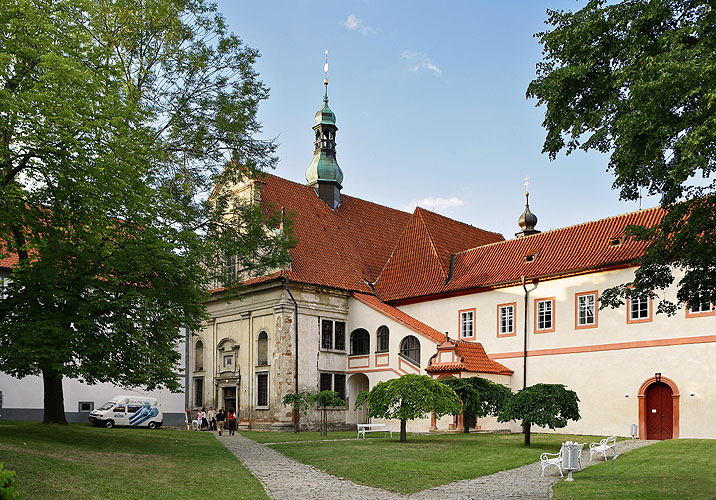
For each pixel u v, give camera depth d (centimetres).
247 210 3161
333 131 5128
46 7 2217
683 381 3131
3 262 3719
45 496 1374
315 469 2062
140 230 2367
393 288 4525
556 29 1800
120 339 2286
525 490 1677
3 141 2114
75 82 2109
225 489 1642
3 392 3750
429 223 4734
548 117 1800
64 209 2183
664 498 1485
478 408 3170
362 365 4241
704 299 1820
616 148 1625
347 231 4897
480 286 3972
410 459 2222
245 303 4362
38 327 2155
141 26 2845
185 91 3005
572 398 2591
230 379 4406
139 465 1925
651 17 1609
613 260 3431
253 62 3153
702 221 1650
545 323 3691
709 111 1419
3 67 2034
